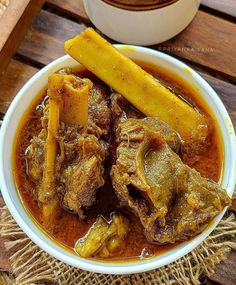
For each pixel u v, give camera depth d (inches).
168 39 8.1
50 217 6.5
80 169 6.1
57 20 8.3
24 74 8.0
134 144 6.3
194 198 6.1
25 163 6.9
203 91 6.9
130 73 6.7
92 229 6.5
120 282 7.0
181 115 6.8
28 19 8.1
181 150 6.9
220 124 6.8
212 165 6.8
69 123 6.3
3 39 7.7
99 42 6.7
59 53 8.1
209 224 6.2
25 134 7.0
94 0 7.6
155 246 6.4
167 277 7.0
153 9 7.4
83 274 7.0
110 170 6.5
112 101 6.8
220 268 7.1
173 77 7.1
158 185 6.1
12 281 7.2
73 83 6.1
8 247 7.2
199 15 8.3
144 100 6.8
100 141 6.6
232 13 8.3
